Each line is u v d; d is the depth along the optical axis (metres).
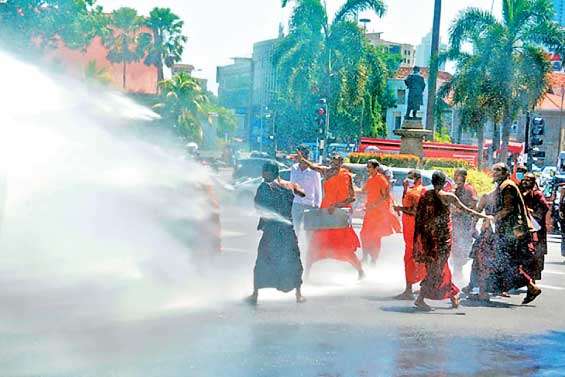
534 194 13.13
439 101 54.19
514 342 8.70
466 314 10.48
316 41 49.66
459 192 13.34
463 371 7.32
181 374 6.80
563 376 7.27
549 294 12.73
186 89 72.88
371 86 51.12
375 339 8.55
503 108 47.31
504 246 11.59
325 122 34.78
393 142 45.22
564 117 87.56
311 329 8.91
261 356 7.54
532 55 46.16
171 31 83.94
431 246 10.66
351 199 12.82
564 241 18.05
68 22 43.22
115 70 80.88
